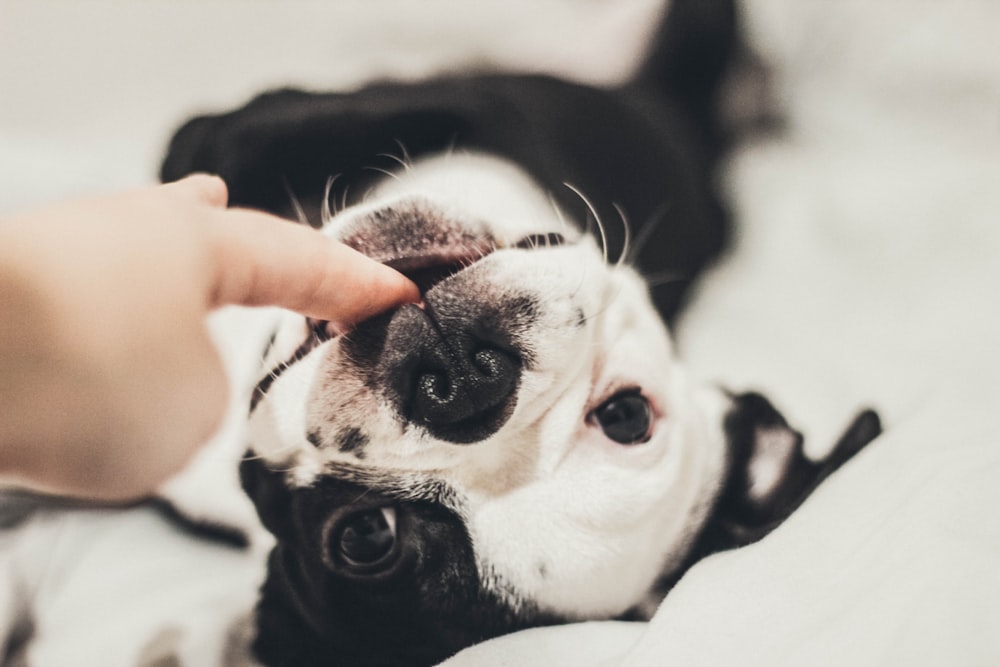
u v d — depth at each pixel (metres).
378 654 0.25
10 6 0.38
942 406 0.27
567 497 0.24
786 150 0.41
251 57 0.39
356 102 0.30
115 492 0.17
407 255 0.23
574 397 0.25
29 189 0.33
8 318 0.14
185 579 0.29
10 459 0.15
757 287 0.37
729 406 0.29
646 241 0.34
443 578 0.24
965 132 0.37
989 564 0.21
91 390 0.15
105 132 0.37
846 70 0.40
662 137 0.36
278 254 0.18
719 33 0.39
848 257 0.36
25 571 0.28
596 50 0.39
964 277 0.33
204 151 0.29
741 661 0.21
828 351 0.33
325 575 0.24
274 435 0.23
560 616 0.25
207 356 0.17
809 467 0.27
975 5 0.38
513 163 0.31
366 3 0.41
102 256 0.15
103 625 0.27
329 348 0.22
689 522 0.27
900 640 0.20
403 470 0.24
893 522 0.22
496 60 0.39
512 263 0.23
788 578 0.22
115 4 0.39
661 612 0.23
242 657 0.26
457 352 0.22
